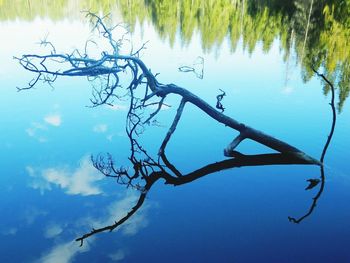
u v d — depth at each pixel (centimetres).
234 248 695
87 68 1058
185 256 673
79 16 4788
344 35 2988
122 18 4725
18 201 842
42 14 5316
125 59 1095
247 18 4153
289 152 1068
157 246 700
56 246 697
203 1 4753
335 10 3350
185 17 4447
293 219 787
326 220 783
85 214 801
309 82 1941
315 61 2416
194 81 1875
